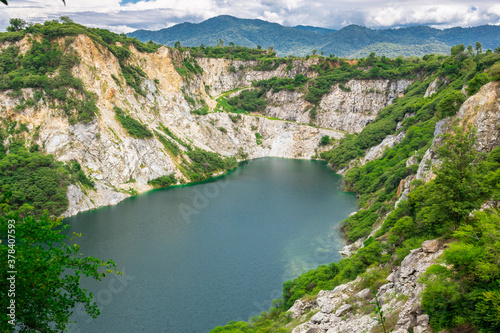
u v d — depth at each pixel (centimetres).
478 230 3609
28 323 2503
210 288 7506
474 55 17138
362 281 5066
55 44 16162
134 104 18262
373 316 3872
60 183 12506
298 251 9169
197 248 9406
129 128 16400
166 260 8712
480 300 2861
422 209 5725
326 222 11200
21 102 14250
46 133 14100
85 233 10488
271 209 12594
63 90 14788
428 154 8175
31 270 2347
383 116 19900
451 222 4450
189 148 19012
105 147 15162
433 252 4147
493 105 6694
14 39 16075
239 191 15050
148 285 7631
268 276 7981
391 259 5353
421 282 3406
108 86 16800
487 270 2892
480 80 7644
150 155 16600
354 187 14625
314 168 19638
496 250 3028
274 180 16925
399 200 8400
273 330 5050
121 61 18812
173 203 13688
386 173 12031
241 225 11069
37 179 12062
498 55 12394
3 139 13525
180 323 6456
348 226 10369
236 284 7669
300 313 5416
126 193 14675
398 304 3797
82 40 16538
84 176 13750
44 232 2514
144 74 19712
